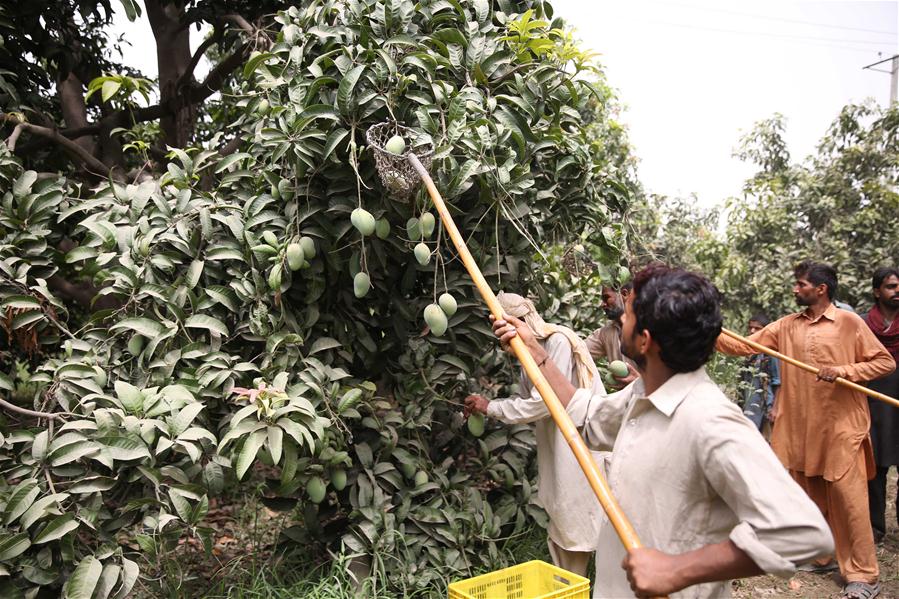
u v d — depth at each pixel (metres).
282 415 2.43
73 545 2.24
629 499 1.48
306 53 2.90
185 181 3.01
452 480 3.17
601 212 3.18
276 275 2.62
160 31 5.18
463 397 3.56
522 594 2.42
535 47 2.97
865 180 7.58
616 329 3.52
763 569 1.21
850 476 3.33
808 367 3.35
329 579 2.74
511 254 3.14
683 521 1.41
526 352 1.93
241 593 2.72
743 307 7.75
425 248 2.60
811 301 3.50
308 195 2.73
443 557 2.93
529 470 3.55
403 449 3.09
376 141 2.58
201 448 2.50
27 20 3.80
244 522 3.82
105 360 2.63
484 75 2.87
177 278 2.76
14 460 2.43
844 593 3.32
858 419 3.37
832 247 7.45
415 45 2.70
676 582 1.28
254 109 3.13
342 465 2.83
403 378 3.15
